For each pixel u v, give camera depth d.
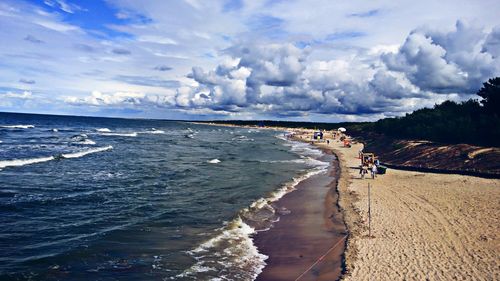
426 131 46.62
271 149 65.56
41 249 13.93
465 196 21.86
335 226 17.56
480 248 13.44
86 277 11.77
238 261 13.38
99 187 25.39
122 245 14.66
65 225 16.95
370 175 31.92
